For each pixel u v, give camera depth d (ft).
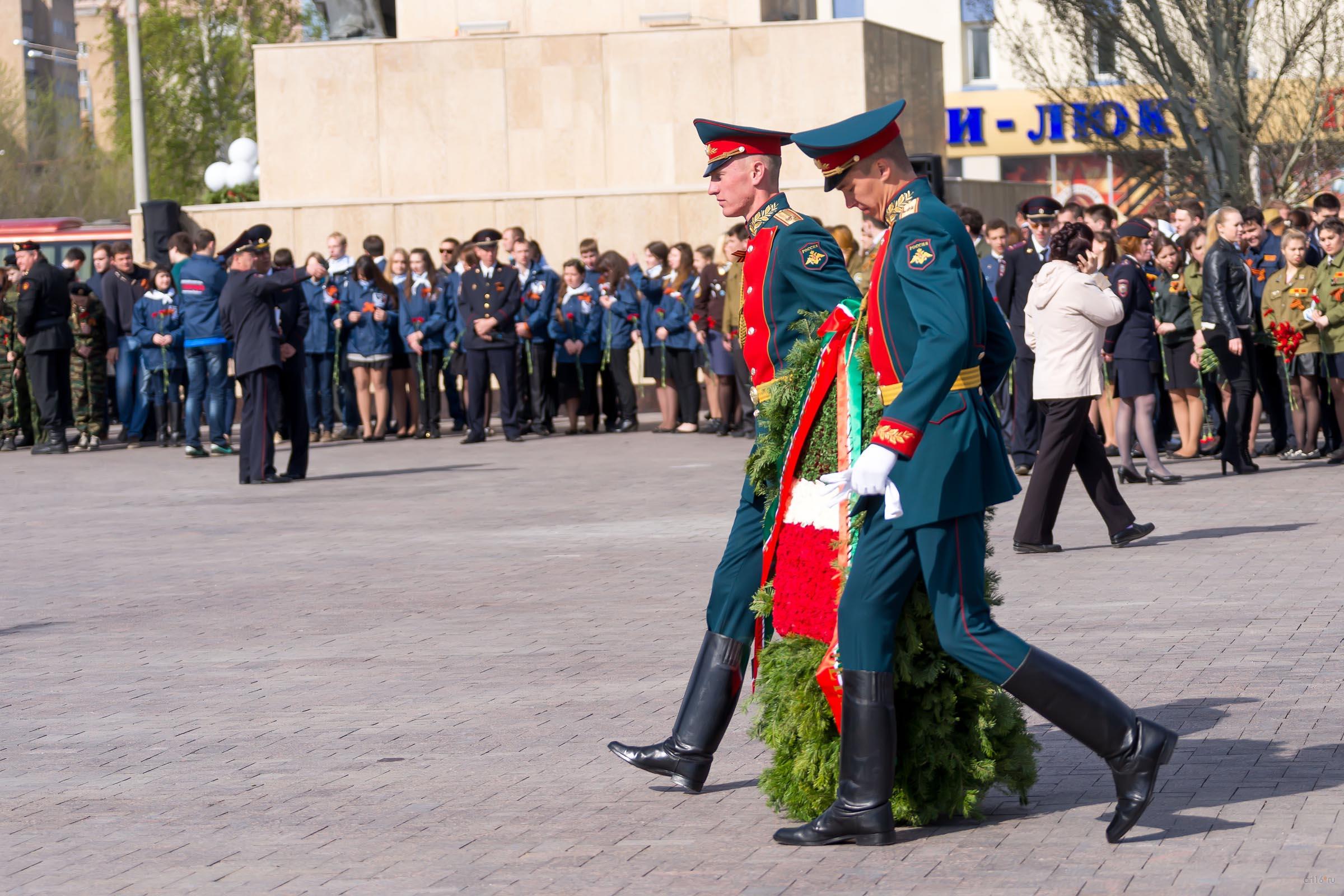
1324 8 83.05
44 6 372.17
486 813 19.10
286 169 88.63
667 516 44.73
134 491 55.93
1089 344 36.27
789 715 18.29
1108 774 19.88
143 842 18.38
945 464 16.69
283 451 69.26
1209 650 25.90
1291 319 52.60
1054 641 26.91
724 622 19.80
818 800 18.25
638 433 71.31
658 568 36.14
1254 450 56.44
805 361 18.53
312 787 20.39
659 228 83.41
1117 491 37.04
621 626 29.84
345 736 22.79
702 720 19.70
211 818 19.24
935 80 94.53
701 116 86.07
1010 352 17.89
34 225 105.81
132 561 40.22
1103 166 150.51
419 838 18.20
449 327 71.56
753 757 21.56
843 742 17.44
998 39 109.70
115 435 82.94
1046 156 152.46
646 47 86.38
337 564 38.50
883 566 17.03
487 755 21.62
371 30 92.63
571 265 71.82
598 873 16.81
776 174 19.30
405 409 72.59
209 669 27.55
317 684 26.08
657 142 86.48
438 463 61.62
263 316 56.24
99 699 25.62
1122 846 16.96
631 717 23.27
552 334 71.15
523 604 32.48
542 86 87.04
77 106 215.51
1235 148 84.99
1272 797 18.34
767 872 16.67
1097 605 30.14
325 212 86.17
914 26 153.38
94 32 398.62
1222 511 42.04
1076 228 36.55
